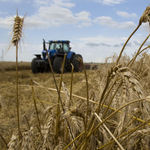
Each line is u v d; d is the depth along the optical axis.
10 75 12.20
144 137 1.59
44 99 5.02
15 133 1.44
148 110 0.90
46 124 1.57
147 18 1.15
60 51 14.61
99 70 3.02
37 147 1.79
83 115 0.90
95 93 2.06
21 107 4.41
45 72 14.86
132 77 0.90
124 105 0.92
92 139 1.55
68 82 8.27
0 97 1.68
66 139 1.75
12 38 1.30
